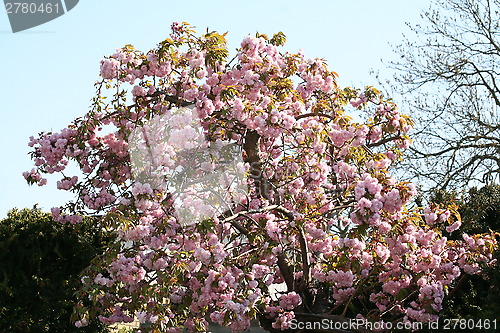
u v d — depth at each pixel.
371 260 6.30
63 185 6.94
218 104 6.95
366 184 5.63
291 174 7.34
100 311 5.96
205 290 5.87
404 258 6.48
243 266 6.50
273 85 7.16
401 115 7.54
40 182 6.94
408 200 5.68
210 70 7.14
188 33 6.82
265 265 6.67
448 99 11.98
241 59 6.93
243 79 6.80
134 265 5.91
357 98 8.27
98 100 6.65
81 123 6.79
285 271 7.06
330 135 6.73
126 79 6.56
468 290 7.26
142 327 5.48
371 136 7.49
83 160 6.93
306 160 7.32
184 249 5.93
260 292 6.18
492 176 11.20
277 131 6.52
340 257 6.35
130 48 6.70
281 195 7.30
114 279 6.08
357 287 6.61
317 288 7.16
